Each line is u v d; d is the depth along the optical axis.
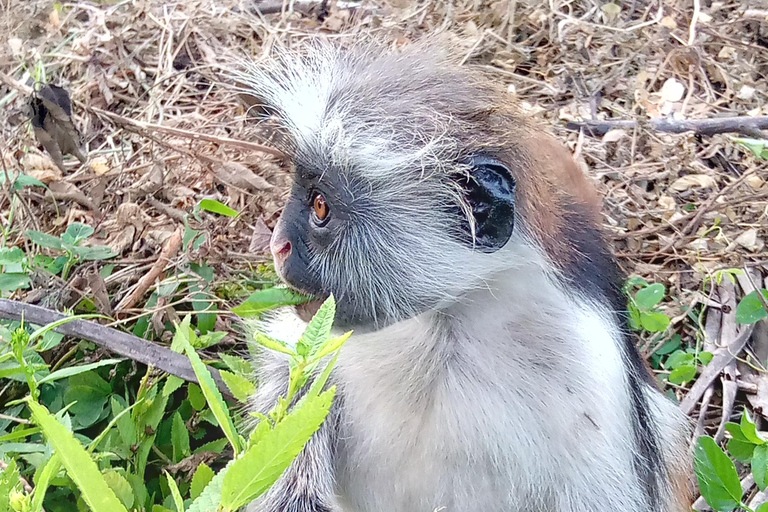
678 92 0.90
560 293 0.58
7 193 0.75
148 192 0.77
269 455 0.44
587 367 0.58
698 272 0.76
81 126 0.83
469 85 0.58
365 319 0.58
